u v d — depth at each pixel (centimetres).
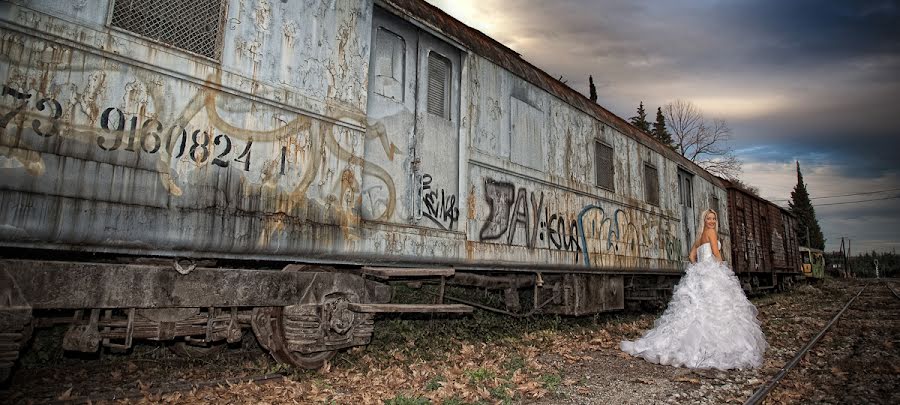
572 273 846
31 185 312
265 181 421
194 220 377
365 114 504
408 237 543
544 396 447
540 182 778
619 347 696
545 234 773
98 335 373
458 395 440
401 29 578
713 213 659
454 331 779
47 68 323
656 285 1195
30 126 314
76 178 329
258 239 412
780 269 2173
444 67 638
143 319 395
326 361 504
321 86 469
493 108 698
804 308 1414
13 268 328
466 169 636
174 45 381
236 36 415
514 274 762
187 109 381
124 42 355
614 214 978
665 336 612
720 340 580
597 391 466
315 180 455
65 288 347
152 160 361
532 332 807
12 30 312
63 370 500
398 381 479
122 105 351
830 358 629
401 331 716
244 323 464
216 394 426
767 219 2103
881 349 698
